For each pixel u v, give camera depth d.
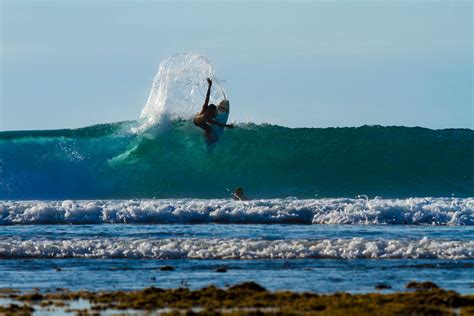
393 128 172.50
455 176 167.75
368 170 165.50
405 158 168.38
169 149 157.88
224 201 121.06
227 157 160.88
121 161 157.62
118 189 155.62
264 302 60.88
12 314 58.28
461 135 173.50
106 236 94.50
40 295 64.38
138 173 156.75
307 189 161.00
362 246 85.00
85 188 155.88
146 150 157.88
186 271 75.38
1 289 67.88
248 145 163.25
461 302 60.12
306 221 111.19
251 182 159.38
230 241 88.06
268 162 162.00
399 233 96.88
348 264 78.69
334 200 121.19
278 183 160.38
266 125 167.62
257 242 86.62
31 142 158.50
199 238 90.69
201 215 111.81
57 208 112.25
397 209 111.25
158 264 79.38
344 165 165.00
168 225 107.25
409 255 82.31
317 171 163.50
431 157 169.00
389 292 65.31
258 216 111.56
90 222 110.69
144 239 89.69
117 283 70.19
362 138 170.00
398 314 56.88
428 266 77.44
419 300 60.78
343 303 59.91
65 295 64.75
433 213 110.38
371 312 57.25
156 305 60.75
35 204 116.81
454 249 83.31
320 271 74.94
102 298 63.12
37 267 78.25
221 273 74.31
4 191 155.25
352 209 112.50
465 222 108.88
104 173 156.88
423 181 166.25
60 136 159.62
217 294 63.38
